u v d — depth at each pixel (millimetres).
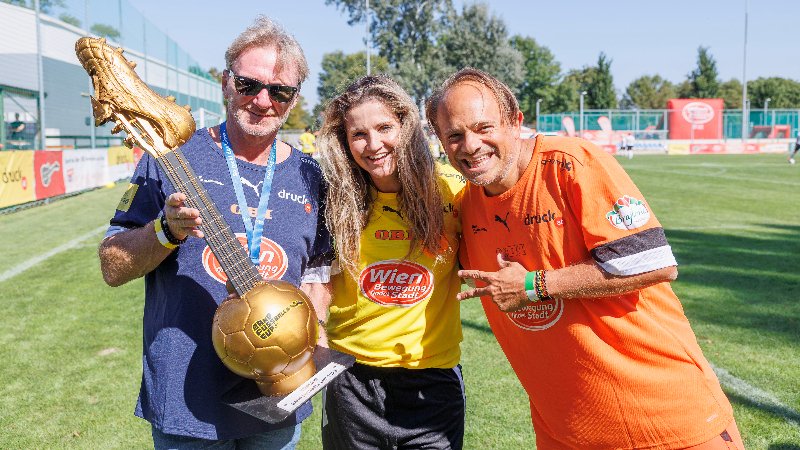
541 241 2318
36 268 9133
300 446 4020
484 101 2205
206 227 2064
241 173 2404
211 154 2395
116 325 6363
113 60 1984
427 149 2572
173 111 2057
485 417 4223
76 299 7391
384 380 2742
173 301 2287
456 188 2785
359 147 2521
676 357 2301
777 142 47000
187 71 35062
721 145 46438
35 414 4367
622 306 2293
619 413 2326
